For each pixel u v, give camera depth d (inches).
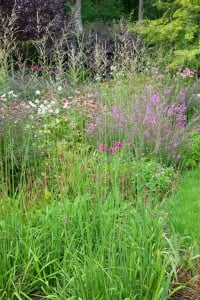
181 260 129.4
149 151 213.3
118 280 105.3
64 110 241.8
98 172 126.8
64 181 138.0
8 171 142.9
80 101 249.9
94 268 106.5
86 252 118.8
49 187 153.6
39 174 156.7
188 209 170.6
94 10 801.6
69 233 122.1
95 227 121.5
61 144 167.5
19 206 132.6
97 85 233.6
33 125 190.5
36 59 413.1
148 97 242.5
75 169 144.0
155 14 748.6
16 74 300.4
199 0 401.4
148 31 415.8
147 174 187.2
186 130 241.9
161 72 350.6
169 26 398.6
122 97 225.0
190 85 321.1
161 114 230.1
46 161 167.2
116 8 819.4
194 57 375.6
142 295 108.6
